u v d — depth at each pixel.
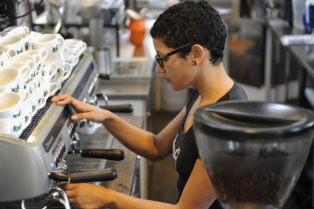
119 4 3.11
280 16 4.23
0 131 0.81
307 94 2.98
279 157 0.51
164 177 3.17
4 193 0.81
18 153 0.79
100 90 2.45
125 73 2.63
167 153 1.39
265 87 4.40
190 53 0.96
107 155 1.15
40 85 0.99
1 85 0.91
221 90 1.01
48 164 0.85
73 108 1.13
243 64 4.54
